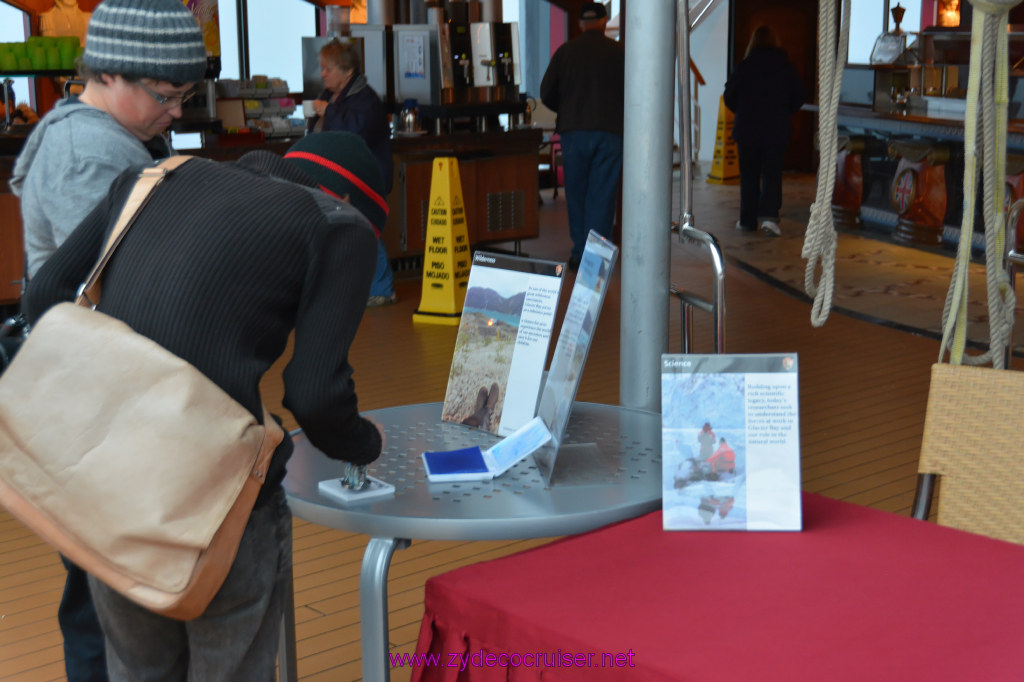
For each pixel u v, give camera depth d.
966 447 2.03
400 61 8.28
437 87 8.22
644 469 2.00
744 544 1.74
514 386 2.23
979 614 1.49
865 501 3.75
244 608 1.55
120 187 1.61
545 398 2.12
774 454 1.79
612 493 1.87
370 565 1.72
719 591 1.56
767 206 9.77
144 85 1.83
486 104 8.39
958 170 8.65
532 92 14.47
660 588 1.57
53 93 8.98
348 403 1.56
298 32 11.73
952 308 2.04
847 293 7.33
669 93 2.42
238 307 1.49
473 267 2.39
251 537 1.54
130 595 1.43
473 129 8.65
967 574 1.62
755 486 1.79
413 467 2.02
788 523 1.78
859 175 9.99
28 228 1.99
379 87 8.38
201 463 1.41
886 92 9.80
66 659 2.28
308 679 2.66
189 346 1.47
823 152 1.86
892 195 9.41
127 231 1.55
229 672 1.57
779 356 1.80
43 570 3.34
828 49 1.83
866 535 1.77
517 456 1.97
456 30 8.27
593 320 1.90
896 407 4.86
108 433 1.41
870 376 5.39
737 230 10.00
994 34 1.85
